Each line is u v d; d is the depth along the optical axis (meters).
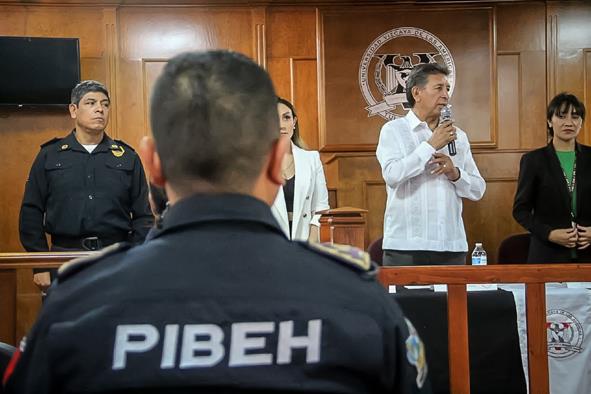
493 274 2.73
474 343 2.97
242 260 0.97
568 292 3.25
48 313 0.95
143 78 6.32
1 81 6.05
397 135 3.76
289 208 3.72
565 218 4.25
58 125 6.24
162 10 6.35
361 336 0.95
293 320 0.95
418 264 3.66
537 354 2.76
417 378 0.99
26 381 0.94
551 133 4.36
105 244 3.95
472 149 6.36
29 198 3.94
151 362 0.92
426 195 3.67
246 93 1.00
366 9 6.39
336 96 6.38
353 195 6.18
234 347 0.93
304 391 0.94
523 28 6.44
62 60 6.08
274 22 6.41
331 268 1.00
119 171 3.99
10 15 6.21
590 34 6.41
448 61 6.39
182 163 1.00
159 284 0.95
